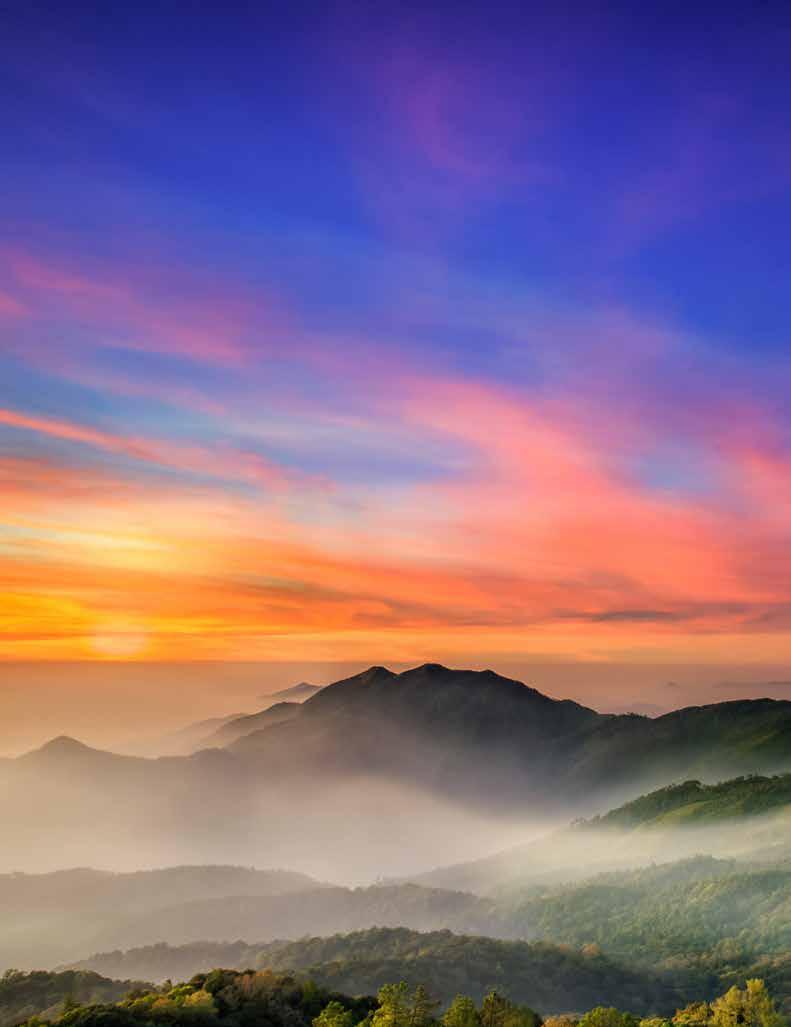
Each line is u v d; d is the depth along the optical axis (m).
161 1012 119.06
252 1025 121.75
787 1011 172.38
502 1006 112.75
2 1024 180.50
